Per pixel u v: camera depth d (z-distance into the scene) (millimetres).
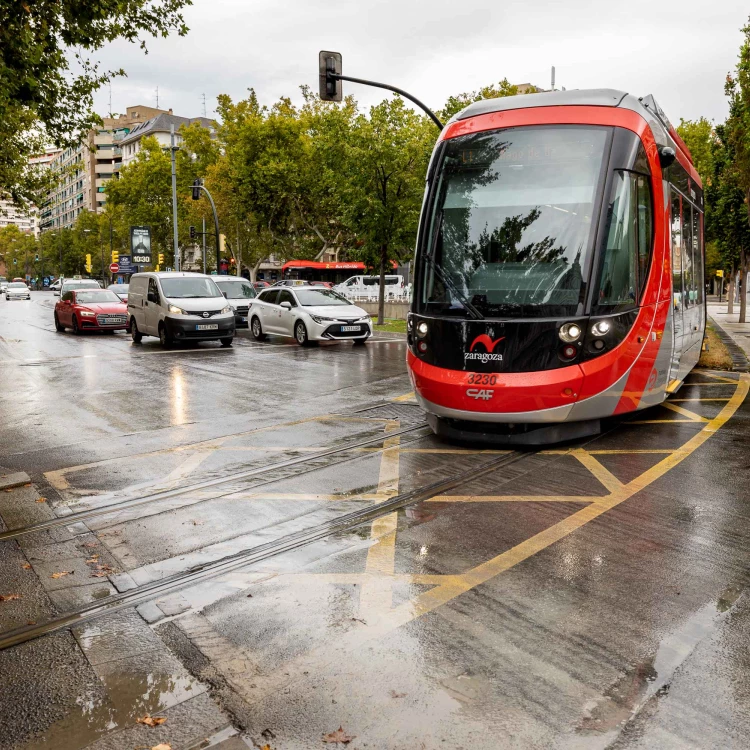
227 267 43094
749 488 6125
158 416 10172
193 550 5039
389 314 35562
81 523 5672
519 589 4246
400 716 3047
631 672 3338
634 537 5039
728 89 20438
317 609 4066
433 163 8281
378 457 7445
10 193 22141
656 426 8602
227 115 58031
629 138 7648
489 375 7320
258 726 3018
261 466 7262
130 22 11609
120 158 134375
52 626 3982
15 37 9477
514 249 7555
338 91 18312
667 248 8492
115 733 3004
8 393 12375
